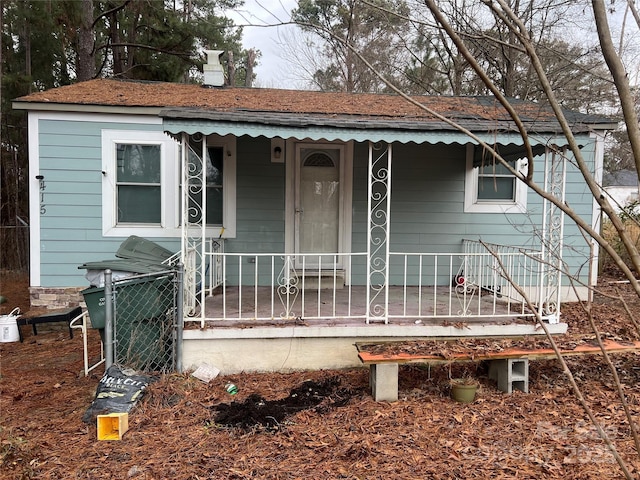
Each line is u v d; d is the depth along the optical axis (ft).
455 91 40.55
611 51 4.06
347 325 15.25
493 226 23.40
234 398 13.24
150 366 14.30
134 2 37.63
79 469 9.57
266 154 21.84
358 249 22.61
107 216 21.53
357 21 42.60
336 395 13.48
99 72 39.19
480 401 13.16
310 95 24.40
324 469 9.57
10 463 9.56
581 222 4.26
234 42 46.14
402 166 22.68
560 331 15.81
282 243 22.20
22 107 20.51
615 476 9.26
